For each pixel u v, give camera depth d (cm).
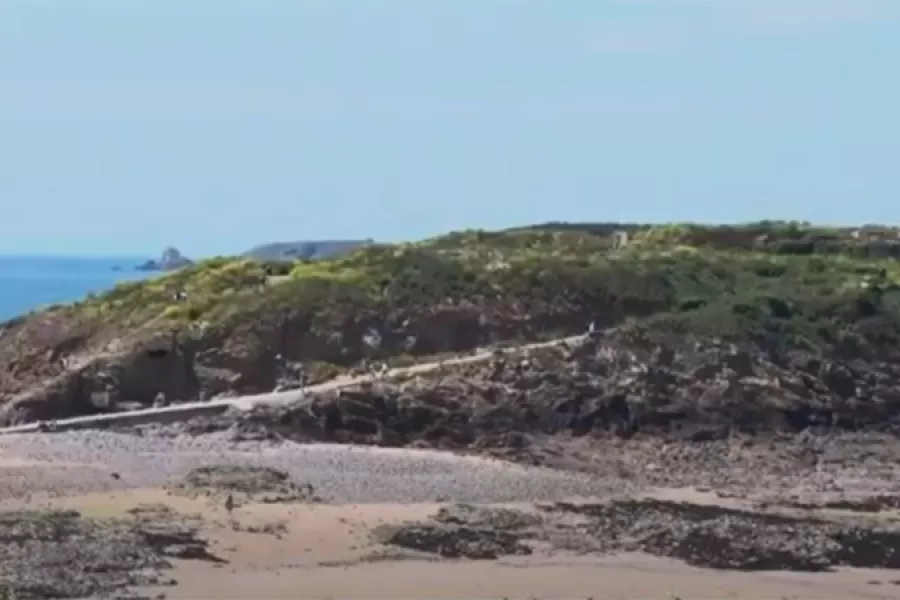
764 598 17888
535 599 17012
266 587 16750
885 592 18512
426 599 16738
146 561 17300
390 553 18575
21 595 15575
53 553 17138
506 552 19100
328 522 19762
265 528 19138
